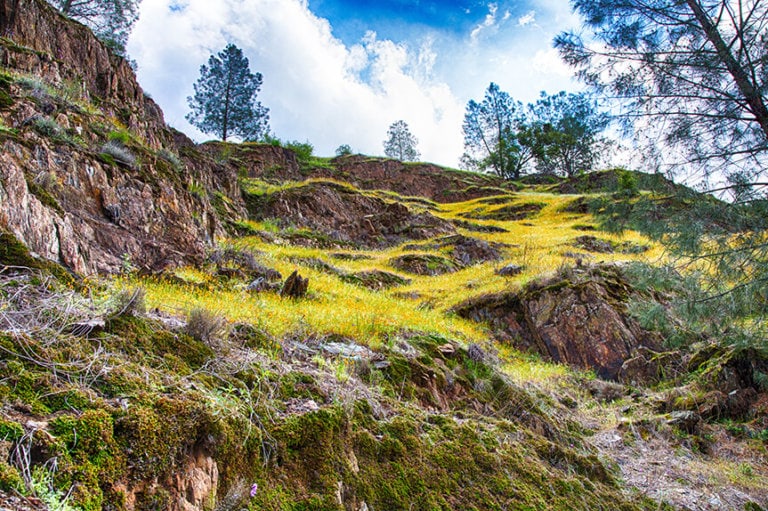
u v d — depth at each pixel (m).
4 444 1.96
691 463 6.77
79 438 2.20
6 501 1.72
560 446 5.55
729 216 6.58
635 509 4.98
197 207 12.62
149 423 2.49
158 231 10.07
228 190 22.31
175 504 2.37
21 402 2.28
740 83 6.92
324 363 4.89
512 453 4.82
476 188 54.44
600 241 25.06
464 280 18.19
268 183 32.25
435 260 21.34
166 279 8.17
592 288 13.09
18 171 5.88
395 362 5.74
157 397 2.75
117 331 3.42
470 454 4.44
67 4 26.28
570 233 29.12
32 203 5.99
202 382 3.30
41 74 12.51
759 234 6.39
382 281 17.81
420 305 15.13
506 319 13.83
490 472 4.37
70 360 2.83
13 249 3.99
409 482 3.78
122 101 17.88
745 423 8.63
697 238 6.77
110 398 2.64
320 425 3.55
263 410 3.40
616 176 8.31
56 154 8.67
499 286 15.22
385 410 4.54
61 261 6.24
